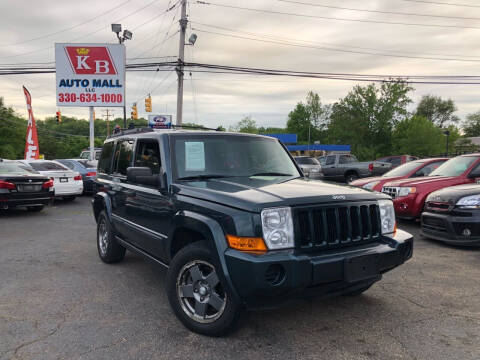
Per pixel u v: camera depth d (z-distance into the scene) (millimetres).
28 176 10461
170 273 3523
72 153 93125
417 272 5184
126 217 4816
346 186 3842
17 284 4781
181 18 22312
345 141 73938
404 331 3443
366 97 72062
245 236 2920
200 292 3359
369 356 3006
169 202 3732
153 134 4410
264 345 3182
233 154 4258
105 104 22859
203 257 3248
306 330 3463
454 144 66562
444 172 8953
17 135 65625
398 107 70375
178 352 3070
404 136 66875
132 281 4898
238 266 2883
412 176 10055
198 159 4051
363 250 3252
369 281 3332
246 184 3643
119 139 5469
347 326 3543
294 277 2869
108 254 5578
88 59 22609
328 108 97312
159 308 4000
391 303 4105
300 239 3037
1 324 3604
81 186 13680
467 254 6102
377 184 9633
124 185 4895
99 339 3299
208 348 3133
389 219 3662
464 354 3035
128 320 3695
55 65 22438
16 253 6398
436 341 3252
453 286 4633
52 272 5301
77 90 22688
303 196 3145
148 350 3105
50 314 3846
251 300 2922
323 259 2990
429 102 96375
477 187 6543
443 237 6539
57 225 9141
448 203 6453
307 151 64750
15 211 11570
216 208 3168
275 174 4297
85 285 4746
